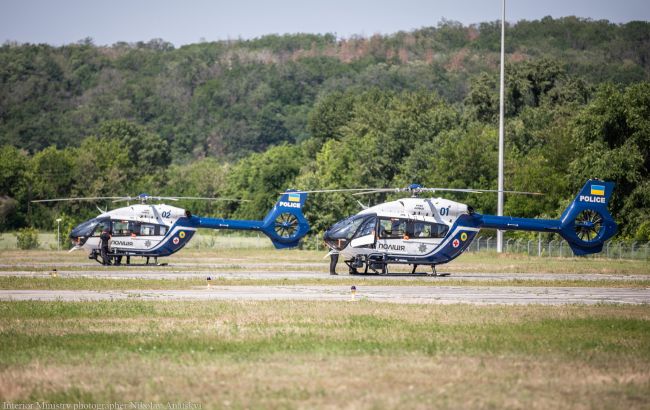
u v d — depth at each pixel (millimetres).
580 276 137125
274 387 48938
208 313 77750
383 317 75812
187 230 154250
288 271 142375
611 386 49750
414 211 130000
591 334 68000
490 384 49875
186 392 48094
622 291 109188
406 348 60875
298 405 45188
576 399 46875
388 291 103250
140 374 52406
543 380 51062
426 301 90750
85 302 86500
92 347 60875
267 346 61156
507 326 71500
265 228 156375
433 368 54000
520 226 134625
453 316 76938
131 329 68750
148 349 60062
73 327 69688
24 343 62469
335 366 54469
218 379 50969
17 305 83688
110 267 148500
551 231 137375
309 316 76000
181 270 142000
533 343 63344
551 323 73562
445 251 130500
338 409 44438
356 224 129500
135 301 87688
